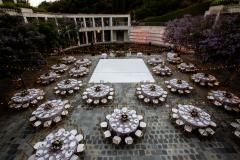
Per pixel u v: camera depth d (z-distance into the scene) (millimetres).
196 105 9844
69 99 10664
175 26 18578
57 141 5719
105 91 10266
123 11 40125
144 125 7320
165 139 7270
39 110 8273
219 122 8297
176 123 7844
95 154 6547
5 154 6629
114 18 34406
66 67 15883
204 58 12727
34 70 15930
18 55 10242
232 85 12305
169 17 33688
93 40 32844
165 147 6859
